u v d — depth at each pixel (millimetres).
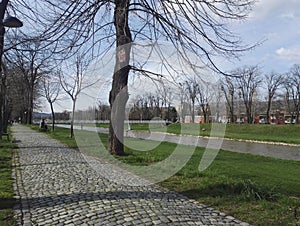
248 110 63250
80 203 5613
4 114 26859
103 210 5207
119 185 7059
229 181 7359
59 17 6910
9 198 6059
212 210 5328
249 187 6492
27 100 34375
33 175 8414
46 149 14922
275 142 32281
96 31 7516
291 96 65688
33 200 5926
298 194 7012
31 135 26453
